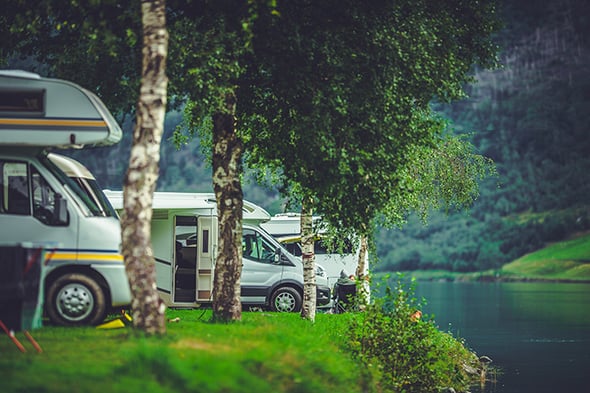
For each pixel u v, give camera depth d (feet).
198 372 72.59
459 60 134.31
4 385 63.10
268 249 176.55
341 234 139.03
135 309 88.17
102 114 101.96
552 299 597.11
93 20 105.50
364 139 121.29
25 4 111.55
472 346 236.63
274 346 89.40
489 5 139.33
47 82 101.45
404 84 125.90
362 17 120.98
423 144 129.70
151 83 89.66
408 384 122.31
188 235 166.09
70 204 102.83
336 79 117.50
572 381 167.12
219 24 113.29
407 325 124.57
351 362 105.70
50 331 92.58
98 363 73.51
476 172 209.97
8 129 100.58
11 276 87.25
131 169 88.69
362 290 128.06
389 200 128.16
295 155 126.00
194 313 144.87
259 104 129.49
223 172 118.21
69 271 102.47
